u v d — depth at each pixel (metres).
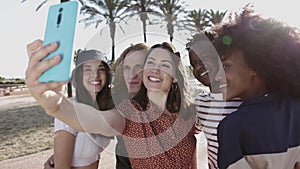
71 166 1.96
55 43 0.97
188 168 1.63
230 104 1.35
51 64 0.96
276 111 1.11
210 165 1.60
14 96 19.27
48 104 1.11
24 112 11.75
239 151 1.06
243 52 1.22
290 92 1.16
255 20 1.24
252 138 1.06
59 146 1.92
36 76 0.98
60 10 1.02
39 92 1.02
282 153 1.06
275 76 1.16
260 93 1.22
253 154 1.05
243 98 1.28
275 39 1.16
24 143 7.39
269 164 1.05
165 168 1.52
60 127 1.92
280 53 1.15
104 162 3.65
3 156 6.37
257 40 1.18
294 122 1.13
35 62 0.97
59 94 1.17
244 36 1.22
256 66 1.19
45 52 0.96
